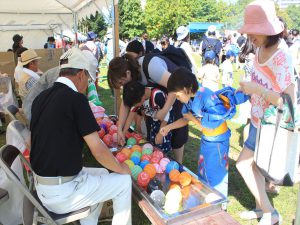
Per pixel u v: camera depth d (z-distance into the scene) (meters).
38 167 2.07
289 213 2.99
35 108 2.15
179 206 2.21
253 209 3.00
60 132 2.00
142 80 3.28
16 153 2.28
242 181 3.64
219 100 2.46
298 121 2.14
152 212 2.17
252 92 2.25
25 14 10.85
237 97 2.46
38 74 5.41
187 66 3.30
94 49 10.86
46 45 13.15
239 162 2.66
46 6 9.59
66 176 2.06
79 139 2.07
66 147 2.02
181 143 3.45
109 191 2.22
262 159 2.32
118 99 5.20
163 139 3.26
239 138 5.07
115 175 2.29
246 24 2.17
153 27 42.44
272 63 2.16
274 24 2.09
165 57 3.19
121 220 2.34
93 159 4.21
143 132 3.79
